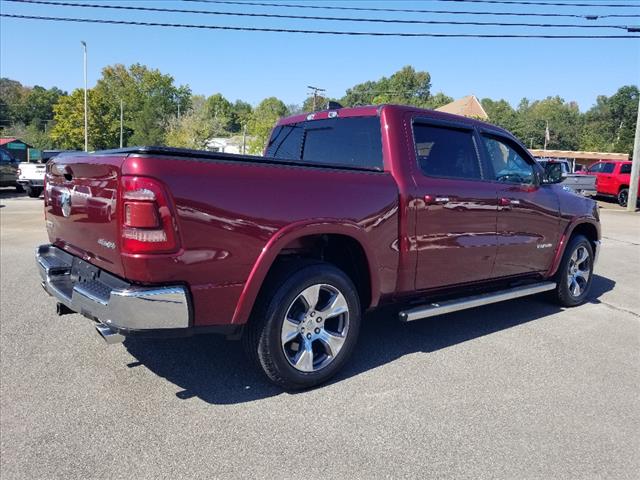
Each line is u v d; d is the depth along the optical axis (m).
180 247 2.85
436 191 4.11
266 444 2.87
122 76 105.31
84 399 3.35
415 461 2.74
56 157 3.98
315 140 4.68
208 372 3.80
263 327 3.27
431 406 3.36
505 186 4.79
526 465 2.73
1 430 2.95
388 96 108.75
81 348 4.21
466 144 4.54
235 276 3.07
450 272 4.35
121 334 2.93
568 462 2.76
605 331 5.01
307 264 3.47
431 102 106.75
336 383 3.67
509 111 101.88
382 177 3.83
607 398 3.53
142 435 2.93
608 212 19.92
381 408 3.31
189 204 2.86
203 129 66.38
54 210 3.88
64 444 2.82
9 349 4.16
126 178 2.77
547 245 5.36
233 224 3.02
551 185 5.54
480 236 4.53
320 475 2.60
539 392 3.60
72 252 3.64
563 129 100.62
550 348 4.49
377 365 4.02
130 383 3.60
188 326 2.94
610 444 2.95
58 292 3.47
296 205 3.29
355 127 4.27
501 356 4.27
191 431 2.98
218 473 2.60
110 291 2.91
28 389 3.47
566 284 5.75
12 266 7.24
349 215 3.55
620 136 88.62
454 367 4.01
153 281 2.82
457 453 2.82
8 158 21.62
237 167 3.07
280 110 116.19
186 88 112.69
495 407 3.36
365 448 2.85
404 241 3.93
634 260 9.37
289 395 3.46
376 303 3.89
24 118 115.12
